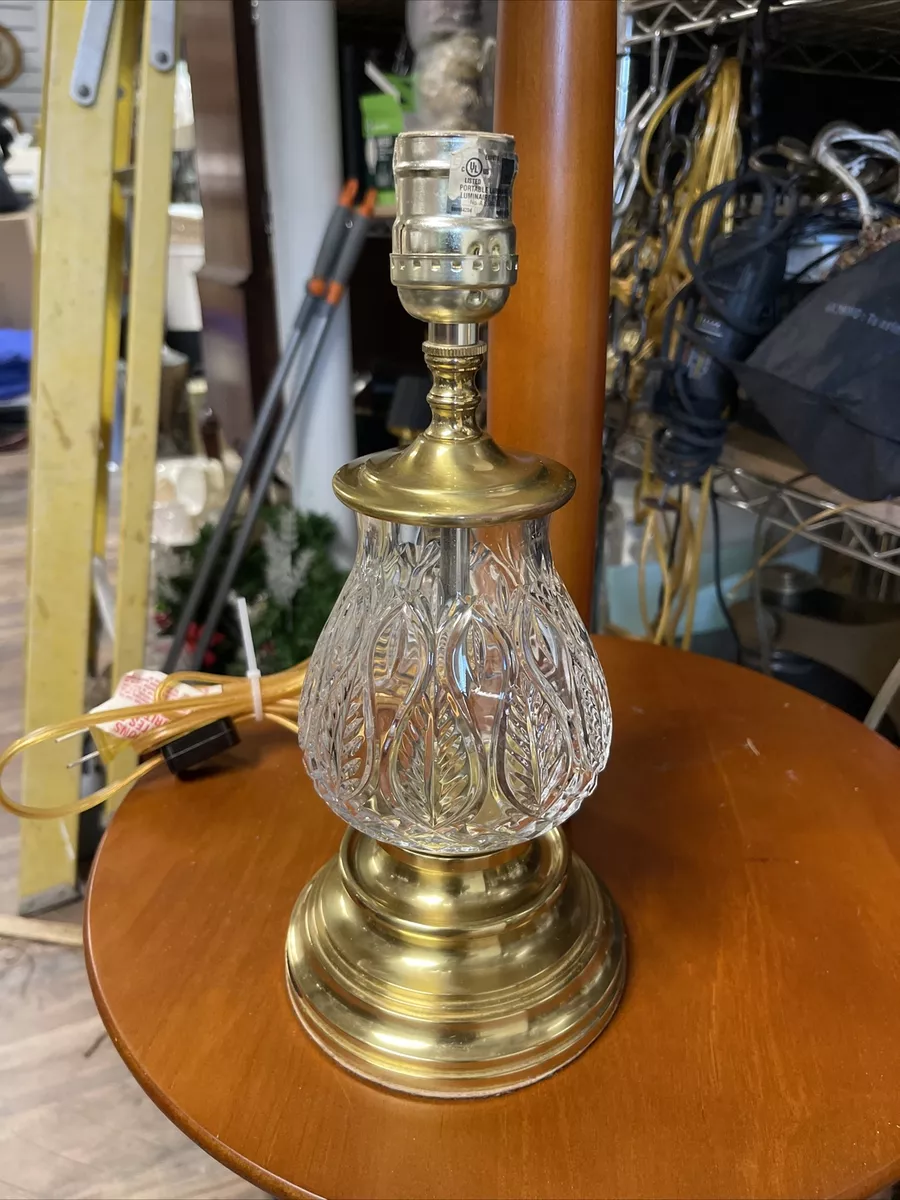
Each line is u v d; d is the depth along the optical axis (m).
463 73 1.02
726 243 0.77
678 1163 0.35
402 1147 0.36
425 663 0.38
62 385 0.83
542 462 0.37
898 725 0.92
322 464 1.22
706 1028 0.40
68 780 0.98
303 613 1.13
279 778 0.57
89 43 0.74
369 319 1.40
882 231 0.72
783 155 0.83
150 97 0.78
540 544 0.39
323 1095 0.38
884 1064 0.39
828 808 0.54
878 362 0.65
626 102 0.97
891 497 0.69
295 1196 0.34
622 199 0.93
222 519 1.14
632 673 0.68
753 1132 0.36
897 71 0.94
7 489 1.70
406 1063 0.38
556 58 0.46
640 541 1.16
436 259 0.32
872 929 0.46
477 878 0.41
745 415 0.88
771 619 1.02
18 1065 0.88
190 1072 0.39
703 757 0.58
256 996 0.42
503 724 0.38
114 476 1.69
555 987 0.40
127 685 0.57
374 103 1.27
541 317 0.50
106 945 0.45
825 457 0.69
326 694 0.39
